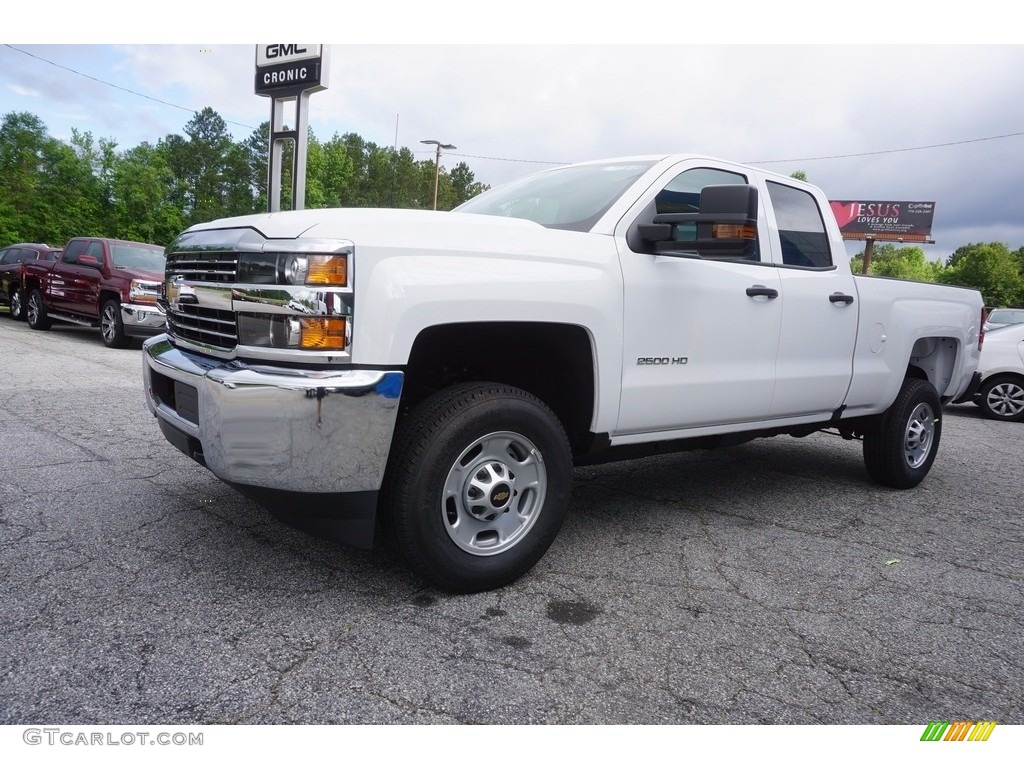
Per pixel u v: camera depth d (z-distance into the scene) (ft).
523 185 13.20
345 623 8.56
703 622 9.12
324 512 8.45
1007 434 28.17
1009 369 32.81
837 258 14.75
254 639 8.08
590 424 10.64
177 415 9.71
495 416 9.16
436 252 8.71
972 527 13.97
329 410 7.91
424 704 7.04
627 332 10.59
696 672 7.89
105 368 29.14
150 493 13.05
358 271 8.09
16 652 7.57
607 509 13.93
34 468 14.34
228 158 225.35
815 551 12.07
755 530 13.05
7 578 9.32
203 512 12.09
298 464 8.03
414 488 8.70
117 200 153.89
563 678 7.62
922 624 9.41
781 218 13.70
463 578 9.26
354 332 8.07
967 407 38.50
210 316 9.34
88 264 38.52
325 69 37.50
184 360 9.48
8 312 56.95
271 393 7.97
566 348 10.40
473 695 7.22
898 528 13.66
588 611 9.26
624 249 10.68
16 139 148.97
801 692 7.62
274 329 8.20
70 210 141.28
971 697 7.70
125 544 10.62
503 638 8.40
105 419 19.21
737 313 12.22
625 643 8.45
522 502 9.94
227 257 8.95
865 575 11.08
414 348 10.31
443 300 8.55
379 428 8.18
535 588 9.91
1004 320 37.45
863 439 16.88
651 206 11.30
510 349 11.03
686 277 11.40
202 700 6.91
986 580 11.11
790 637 8.84
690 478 16.84
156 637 8.02
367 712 6.88
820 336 13.93
